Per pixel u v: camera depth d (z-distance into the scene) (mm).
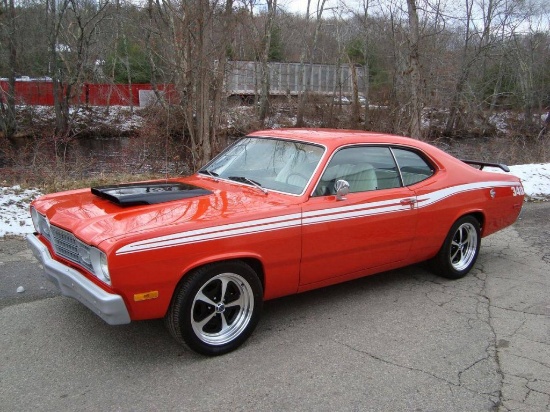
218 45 9766
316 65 34344
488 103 25906
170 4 9641
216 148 10766
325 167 4211
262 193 4156
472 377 3475
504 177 5770
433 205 4922
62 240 3684
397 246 4711
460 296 4953
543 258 6277
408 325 4266
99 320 4164
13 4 24359
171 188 4246
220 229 3510
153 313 3344
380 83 25328
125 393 3174
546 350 3891
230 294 3764
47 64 26375
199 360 3596
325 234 4082
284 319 4320
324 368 3533
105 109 29344
